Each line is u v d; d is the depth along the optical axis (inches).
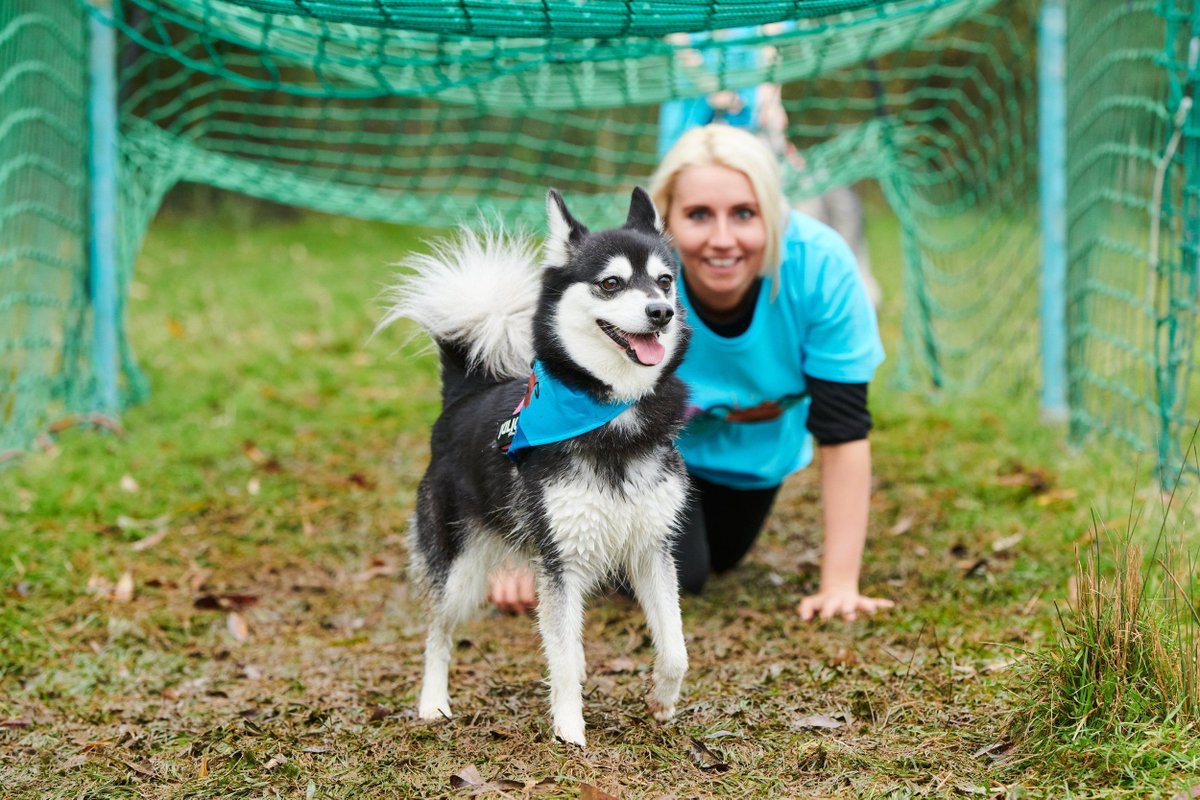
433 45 168.6
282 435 251.3
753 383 160.9
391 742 121.7
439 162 524.1
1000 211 373.4
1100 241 222.2
